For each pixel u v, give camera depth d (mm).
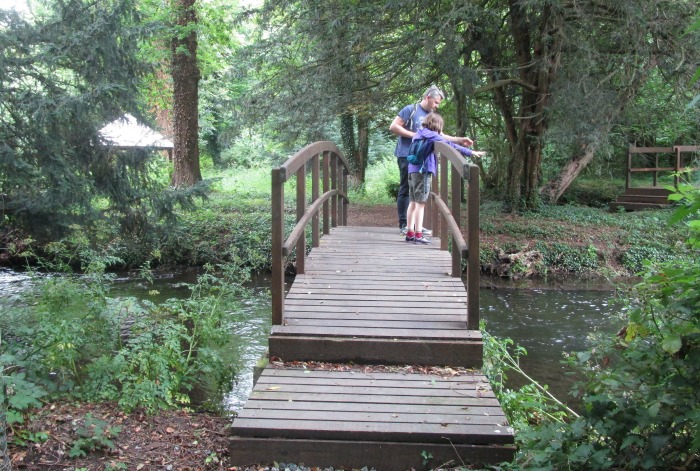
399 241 8625
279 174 5152
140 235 14242
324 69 15312
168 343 5969
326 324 5219
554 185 20531
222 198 21016
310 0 14805
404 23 13852
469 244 5070
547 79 16578
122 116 12375
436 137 7539
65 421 4602
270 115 17672
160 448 4293
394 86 16234
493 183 21781
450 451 3859
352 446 3891
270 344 5012
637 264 15555
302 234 6625
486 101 19375
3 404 3959
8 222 12047
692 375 3186
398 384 4605
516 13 15195
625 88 14852
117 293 12359
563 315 11578
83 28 11852
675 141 22109
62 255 7887
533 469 3389
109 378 5375
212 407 6074
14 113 11484
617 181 23688
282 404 4246
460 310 5586
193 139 20875
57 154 11680
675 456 3312
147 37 12773
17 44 11219
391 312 5523
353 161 24656
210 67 23938
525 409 5551
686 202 2889
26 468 3871
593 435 3562
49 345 5457
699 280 3092
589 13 14102
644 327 3492
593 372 3914
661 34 13812
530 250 15594
